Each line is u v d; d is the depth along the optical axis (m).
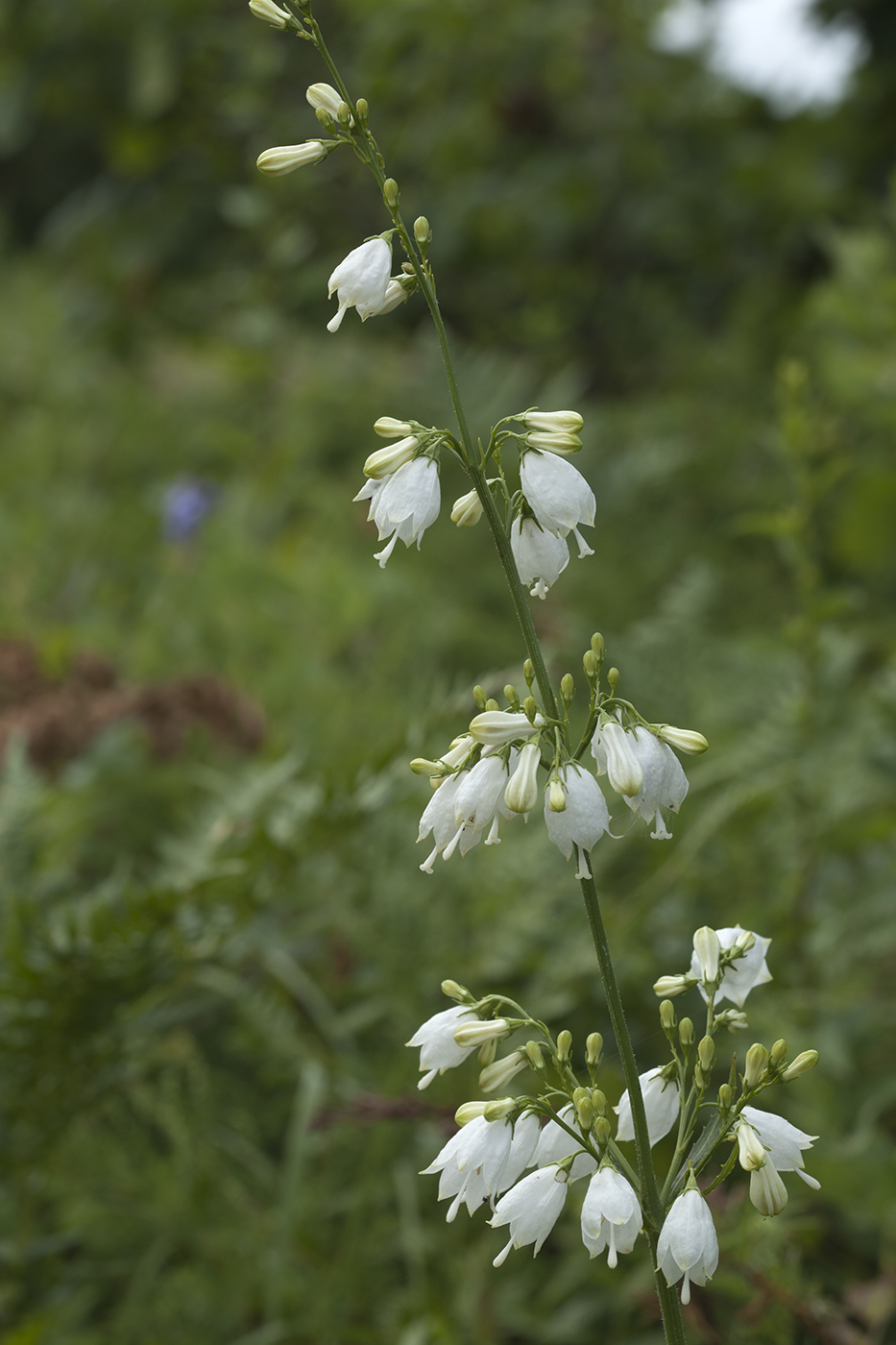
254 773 3.66
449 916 3.43
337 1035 3.36
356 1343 2.81
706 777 3.62
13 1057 2.77
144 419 8.49
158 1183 2.96
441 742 3.41
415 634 5.79
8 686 4.68
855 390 6.34
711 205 9.16
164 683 4.64
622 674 4.10
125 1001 2.92
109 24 9.52
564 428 1.46
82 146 12.48
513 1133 1.46
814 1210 2.86
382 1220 2.92
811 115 9.34
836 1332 2.40
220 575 6.07
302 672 5.38
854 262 6.59
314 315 8.93
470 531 6.78
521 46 9.03
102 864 4.27
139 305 10.11
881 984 3.63
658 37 9.93
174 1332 2.84
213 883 2.82
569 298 9.30
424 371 7.43
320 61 9.06
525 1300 2.94
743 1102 1.44
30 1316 2.77
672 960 3.48
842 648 4.18
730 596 6.60
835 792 3.52
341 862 3.65
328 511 7.40
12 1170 2.89
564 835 1.39
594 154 9.34
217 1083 3.44
